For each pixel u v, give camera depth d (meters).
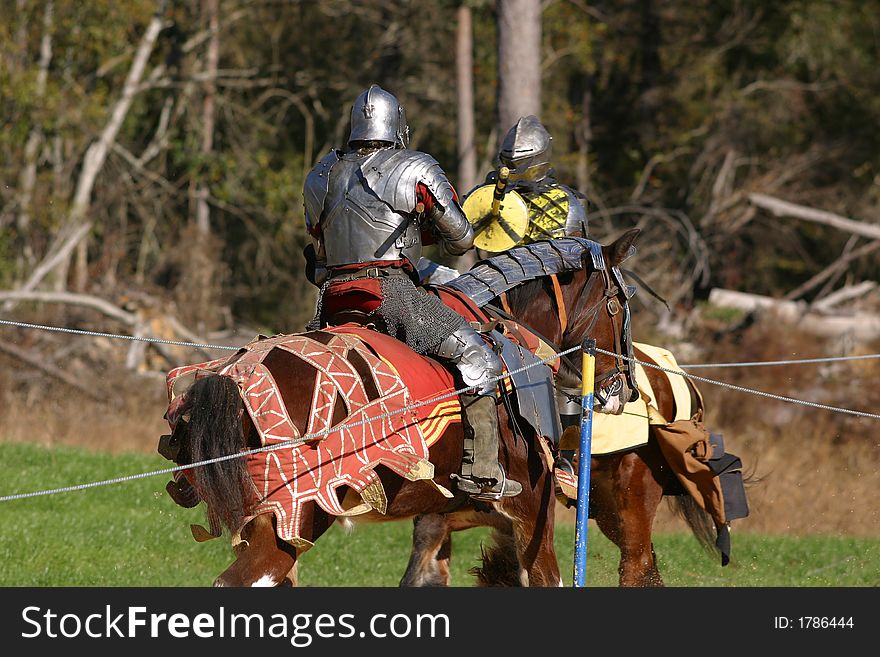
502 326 22.03
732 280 112.81
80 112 83.94
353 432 18.28
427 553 24.81
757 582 33.88
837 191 117.06
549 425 21.94
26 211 83.31
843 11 118.75
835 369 67.38
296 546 17.97
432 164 20.06
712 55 116.94
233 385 17.86
